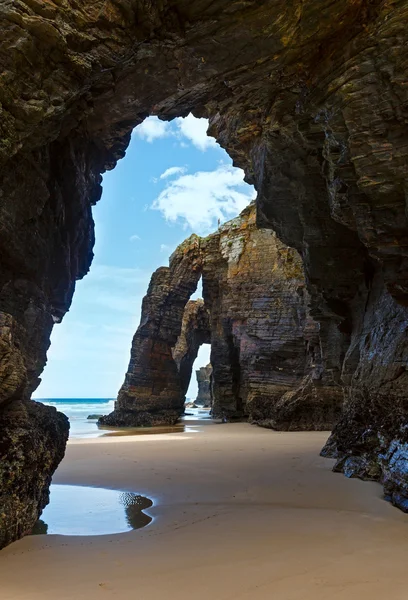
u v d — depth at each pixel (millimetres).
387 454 10656
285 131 12875
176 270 44438
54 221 10867
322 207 14742
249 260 38562
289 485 10914
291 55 9812
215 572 5586
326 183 13336
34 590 5125
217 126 16281
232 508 8867
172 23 8461
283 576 5406
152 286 44562
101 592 5059
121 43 7980
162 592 5039
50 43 7148
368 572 5492
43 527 7770
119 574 5582
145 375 42062
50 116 7750
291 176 14477
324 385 27969
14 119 7305
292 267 35594
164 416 40156
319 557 6031
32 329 9984
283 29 8930
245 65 10016
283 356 35406
